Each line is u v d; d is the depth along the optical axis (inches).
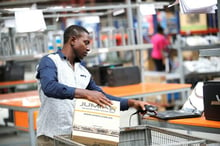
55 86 99.0
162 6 187.2
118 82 209.5
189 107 128.7
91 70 221.1
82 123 94.7
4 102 179.5
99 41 241.8
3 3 259.8
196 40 271.1
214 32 288.2
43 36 235.6
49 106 112.6
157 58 336.5
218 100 107.8
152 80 293.7
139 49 227.5
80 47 114.7
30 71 364.2
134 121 159.5
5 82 273.1
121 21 382.6
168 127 117.0
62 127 112.0
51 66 107.9
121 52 341.4
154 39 334.6
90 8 182.7
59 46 219.6
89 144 94.5
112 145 93.4
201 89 129.0
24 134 233.1
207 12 112.8
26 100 183.6
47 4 373.4
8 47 232.4
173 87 193.3
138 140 106.8
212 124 105.9
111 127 93.9
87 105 95.4
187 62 270.7
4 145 218.7
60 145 96.2
